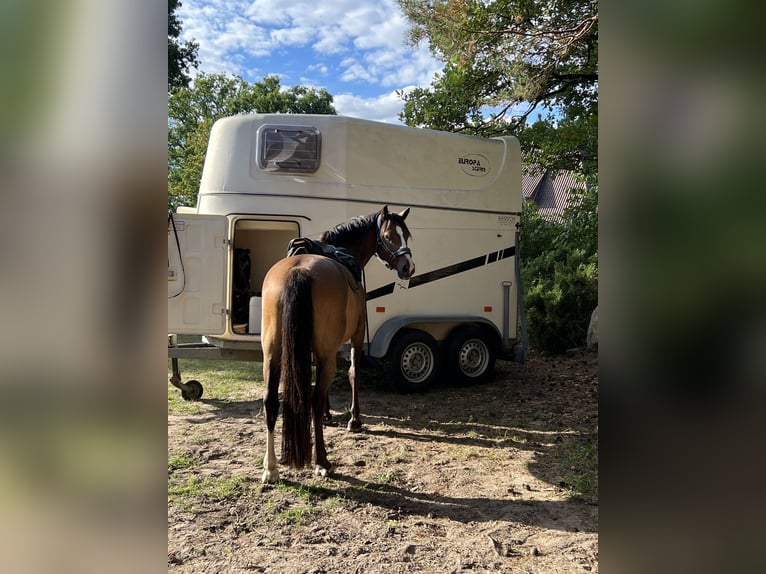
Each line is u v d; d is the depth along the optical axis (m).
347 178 6.16
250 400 6.35
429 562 2.85
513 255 7.29
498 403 6.35
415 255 6.66
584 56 8.69
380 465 4.27
